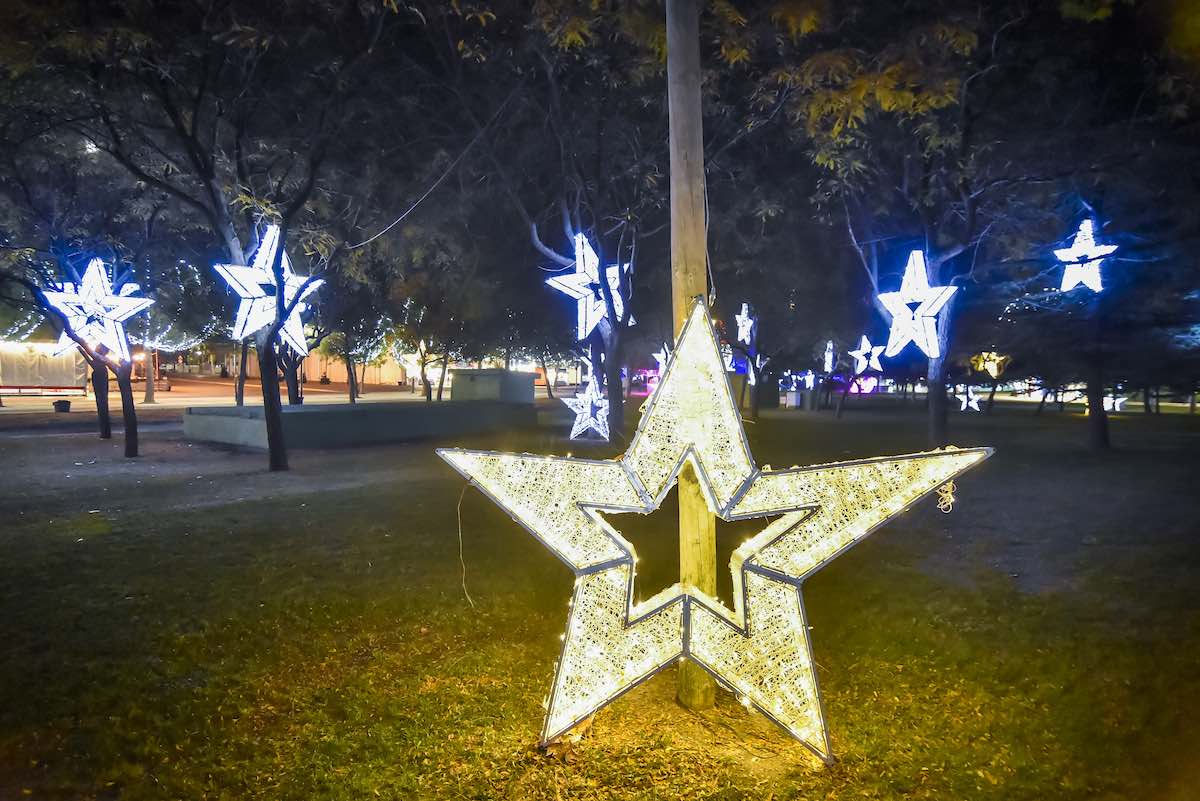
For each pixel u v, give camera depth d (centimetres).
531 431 2594
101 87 1258
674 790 414
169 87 1402
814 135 1185
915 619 679
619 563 439
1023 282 1781
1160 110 1359
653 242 2250
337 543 960
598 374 2234
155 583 792
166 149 1545
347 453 1916
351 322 3142
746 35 1062
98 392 2208
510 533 1020
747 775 428
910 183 1599
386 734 475
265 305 1448
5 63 1067
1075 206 1595
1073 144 1409
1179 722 488
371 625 673
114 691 540
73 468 1619
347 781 426
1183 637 626
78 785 429
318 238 1631
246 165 1527
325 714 506
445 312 3102
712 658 447
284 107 1491
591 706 440
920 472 448
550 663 584
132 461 1733
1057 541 961
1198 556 873
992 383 3347
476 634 649
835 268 2272
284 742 471
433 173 1683
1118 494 1287
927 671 569
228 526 1054
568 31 1070
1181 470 1562
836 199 1762
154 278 2167
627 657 444
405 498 1269
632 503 444
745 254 2156
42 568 847
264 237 1459
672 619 450
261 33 1227
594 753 450
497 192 1861
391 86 1537
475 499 1262
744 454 440
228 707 518
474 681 552
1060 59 1326
